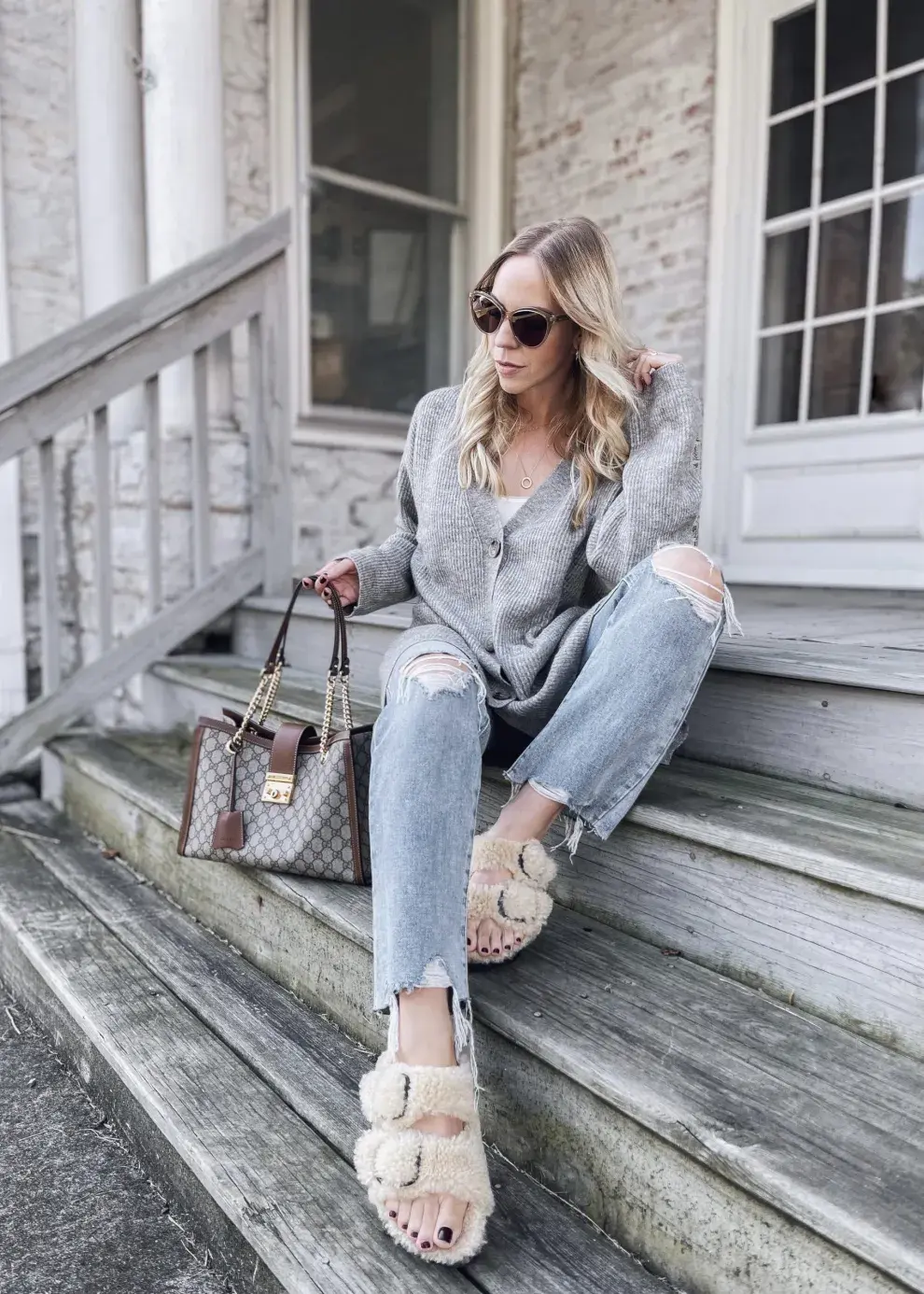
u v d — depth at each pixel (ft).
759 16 11.53
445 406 5.23
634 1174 3.43
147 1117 4.57
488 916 4.08
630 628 4.08
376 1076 3.42
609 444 4.59
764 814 4.32
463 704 3.85
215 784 5.39
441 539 4.79
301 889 5.19
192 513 10.29
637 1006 3.92
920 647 5.34
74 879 7.36
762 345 12.00
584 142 13.76
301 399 13.29
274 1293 3.56
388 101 13.89
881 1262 2.60
